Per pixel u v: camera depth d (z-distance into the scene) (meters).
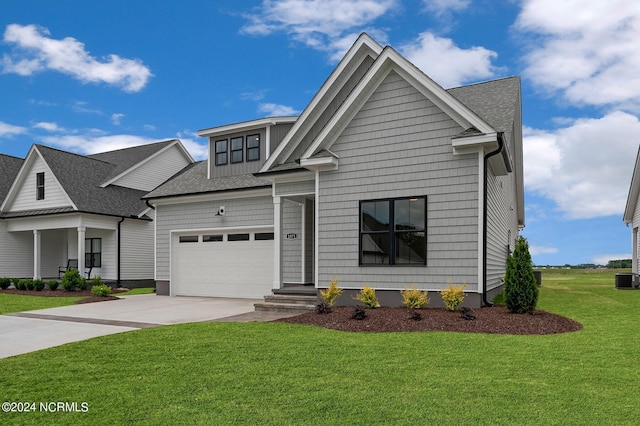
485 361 6.33
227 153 19.05
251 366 6.28
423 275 11.30
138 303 15.66
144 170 27.09
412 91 11.66
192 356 6.95
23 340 8.83
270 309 13.00
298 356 6.80
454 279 10.94
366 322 9.41
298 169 14.11
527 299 9.81
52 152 24.41
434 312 10.15
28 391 5.42
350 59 14.84
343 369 6.04
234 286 17.53
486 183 11.06
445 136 11.22
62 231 27.05
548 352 6.80
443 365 6.15
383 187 11.94
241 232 17.50
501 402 4.71
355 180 12.33
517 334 8.30
